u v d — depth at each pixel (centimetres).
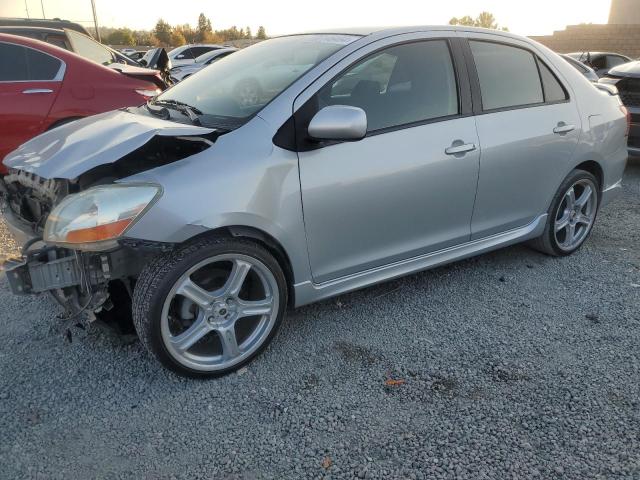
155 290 257
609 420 253
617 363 296
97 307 268
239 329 301
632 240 480
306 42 345
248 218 269
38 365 293
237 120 289
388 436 244
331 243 305
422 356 304
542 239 422
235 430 248
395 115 319
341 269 315
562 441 240
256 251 279
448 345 314
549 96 395
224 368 285
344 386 278
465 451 235
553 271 413
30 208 313
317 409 261
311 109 290
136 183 252
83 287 263
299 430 248
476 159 347
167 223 251
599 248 461
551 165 394
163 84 662
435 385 279
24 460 229
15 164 294
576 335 324
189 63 1561
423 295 374
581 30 2567
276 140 281
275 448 238
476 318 344
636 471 223
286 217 282
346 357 303
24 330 326
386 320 341
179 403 266
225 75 352
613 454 233
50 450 235
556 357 302
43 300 361
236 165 269
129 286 288
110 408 262
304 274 302
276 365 296
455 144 337
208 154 268
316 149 289
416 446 238
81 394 271
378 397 270
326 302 363
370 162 305
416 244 341
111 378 284
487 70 362
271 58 343
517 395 270
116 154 253
